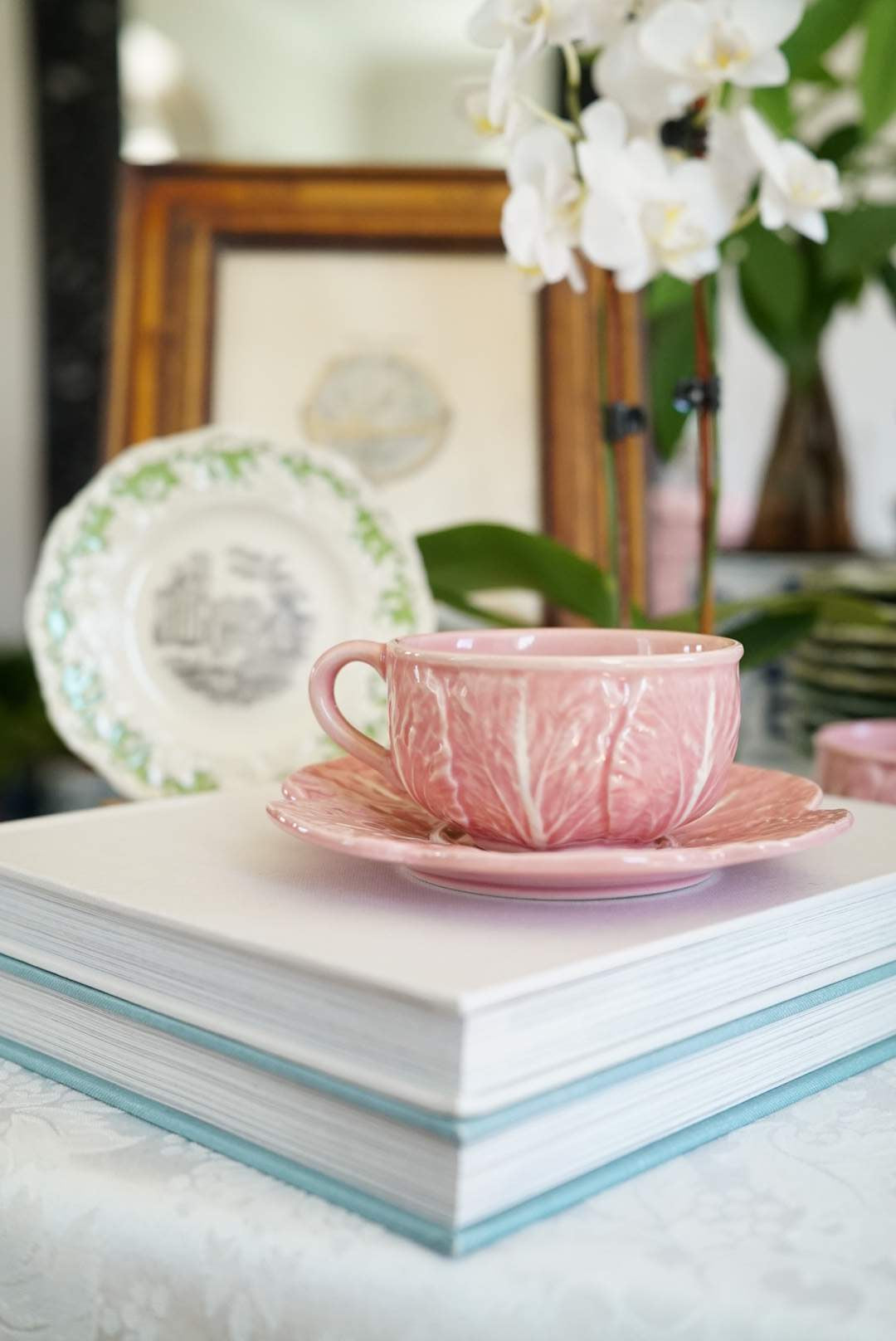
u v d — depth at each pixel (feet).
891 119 2.26
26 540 4.65
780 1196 0.94
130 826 1.35
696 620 2.10
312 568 1.87
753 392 3.77
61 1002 1.14
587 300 2.40
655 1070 0.97
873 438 3.86
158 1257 0.92
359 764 1.40
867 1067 1.18
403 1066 0.85
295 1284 0.87
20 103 4.34
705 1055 1.01
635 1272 0.84
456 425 2.43
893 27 2.11
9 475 4.63
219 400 2.43
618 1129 0.95
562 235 1.55
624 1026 0.93
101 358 4.52
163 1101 1.05
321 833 1.02
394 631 1.83
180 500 1.83
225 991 0.98
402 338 2.46
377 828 1.17
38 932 1.16
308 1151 0.94
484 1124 0.82
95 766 1.77
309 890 1.10
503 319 2.44
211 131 4.02
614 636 1.26
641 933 0.97
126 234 2.44
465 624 2.41
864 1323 0.80
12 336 4.55
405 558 1.83
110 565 1.81
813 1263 0.85
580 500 2.36
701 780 1.08
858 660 2.23
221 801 1.50
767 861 1.22
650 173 1.55
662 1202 0.93
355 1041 0.88
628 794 1.05
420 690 1.08
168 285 2.43
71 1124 1.06
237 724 1.84
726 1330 0.81
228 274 2.46
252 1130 0.98
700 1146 1.02
